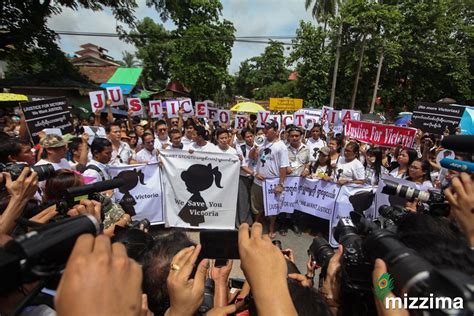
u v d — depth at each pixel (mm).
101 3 19656
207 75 26312
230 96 54312
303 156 5434
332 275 1346
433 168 4945
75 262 571
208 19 26484
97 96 6914
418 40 23359
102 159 3703
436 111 6145
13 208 1465
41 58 18016
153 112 8180
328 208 4750
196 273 1049
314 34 22609
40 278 694
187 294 986
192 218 4812
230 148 5168
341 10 20656
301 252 4539
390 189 2051
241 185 5316
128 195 4602
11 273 643
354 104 24188
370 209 4465
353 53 21344
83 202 1689
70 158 5473
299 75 24281
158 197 4754
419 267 687
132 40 22312
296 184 4961
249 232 923
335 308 1276
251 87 61656
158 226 5102
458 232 1054
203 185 4770
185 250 1108
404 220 1102
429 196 1924
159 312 1228
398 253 773
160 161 4723
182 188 4758
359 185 4562
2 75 22141
